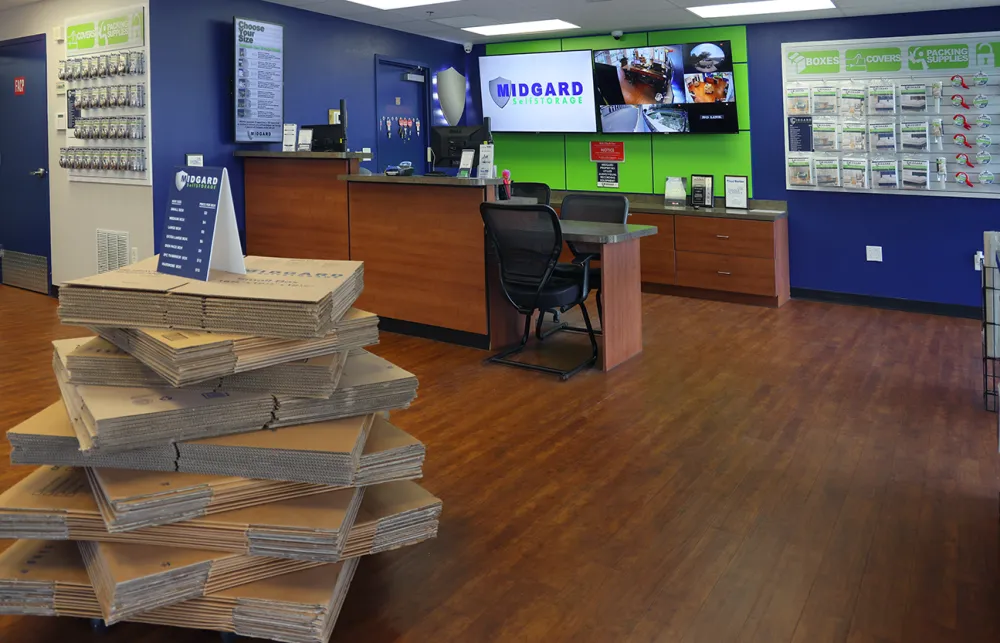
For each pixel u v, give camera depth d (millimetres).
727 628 2057
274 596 1869
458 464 3213
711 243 6879
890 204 6473
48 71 6477
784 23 6746
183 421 1853
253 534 1869
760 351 5090
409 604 2182
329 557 1877
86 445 1760
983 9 5883
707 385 4324
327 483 1913
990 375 4434
